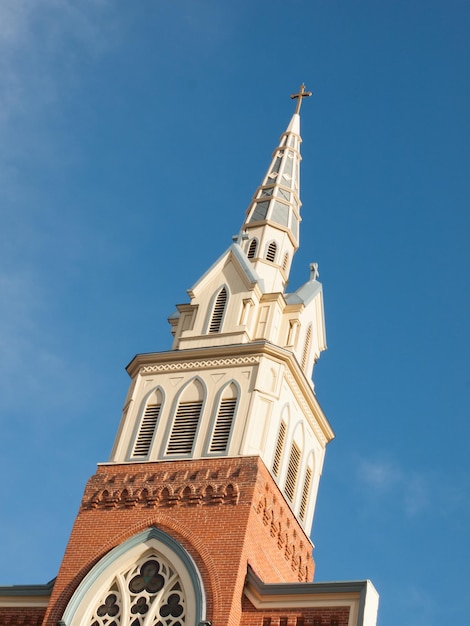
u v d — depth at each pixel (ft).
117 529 156.15
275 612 143.02
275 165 212.64
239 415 164.76
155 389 174.40
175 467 161.58
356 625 137.49
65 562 154.61
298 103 227.61
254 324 180.14
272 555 157.28
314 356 189.26
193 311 184.44
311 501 175.73
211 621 140.77
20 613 156.35
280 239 197.47
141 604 146.92
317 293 190.39
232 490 155.12
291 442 171.53
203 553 148.66
